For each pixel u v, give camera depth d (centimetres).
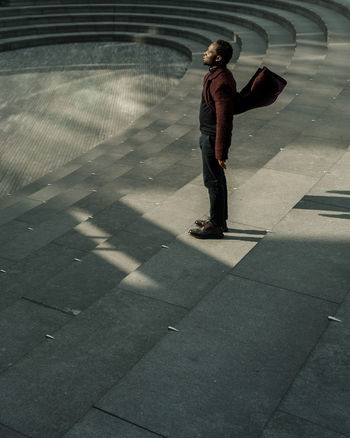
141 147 916
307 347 346
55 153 1103
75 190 764
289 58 1482
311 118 845
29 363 340
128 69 1722
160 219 549
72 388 319
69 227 604
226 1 2231
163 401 304
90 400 309
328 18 1738
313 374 321
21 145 1143
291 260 446
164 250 478
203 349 346
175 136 966
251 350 344
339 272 428
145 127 1110
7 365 352
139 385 316
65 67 1747
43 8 2231
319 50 1455
